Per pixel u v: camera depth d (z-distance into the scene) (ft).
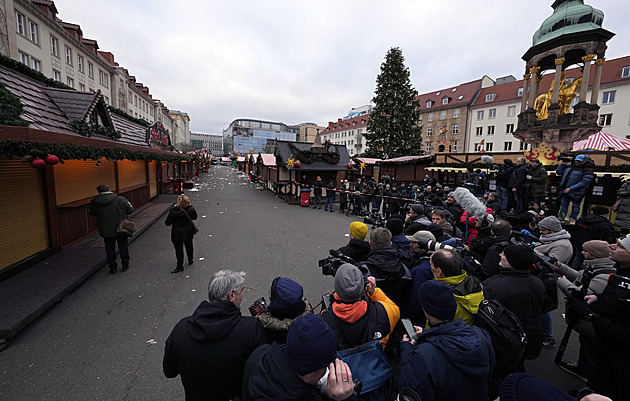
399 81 98.53
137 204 41.55
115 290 16.21
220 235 29.14
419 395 4.96
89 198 26.71
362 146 247.09
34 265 18.28
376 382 5.38
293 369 4.33
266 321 6.48
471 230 17.57
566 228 22.13
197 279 17.99
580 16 37.83
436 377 4.89
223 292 6.23
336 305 6.48
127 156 27.17
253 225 34.12
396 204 37.09
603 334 7.17
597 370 7.65
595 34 36.52
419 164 70.23
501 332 6.42
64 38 88.89
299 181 54.44
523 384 3.50
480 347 5.07
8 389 9.09
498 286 8.04
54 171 21.42
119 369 10.11
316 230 32.22
